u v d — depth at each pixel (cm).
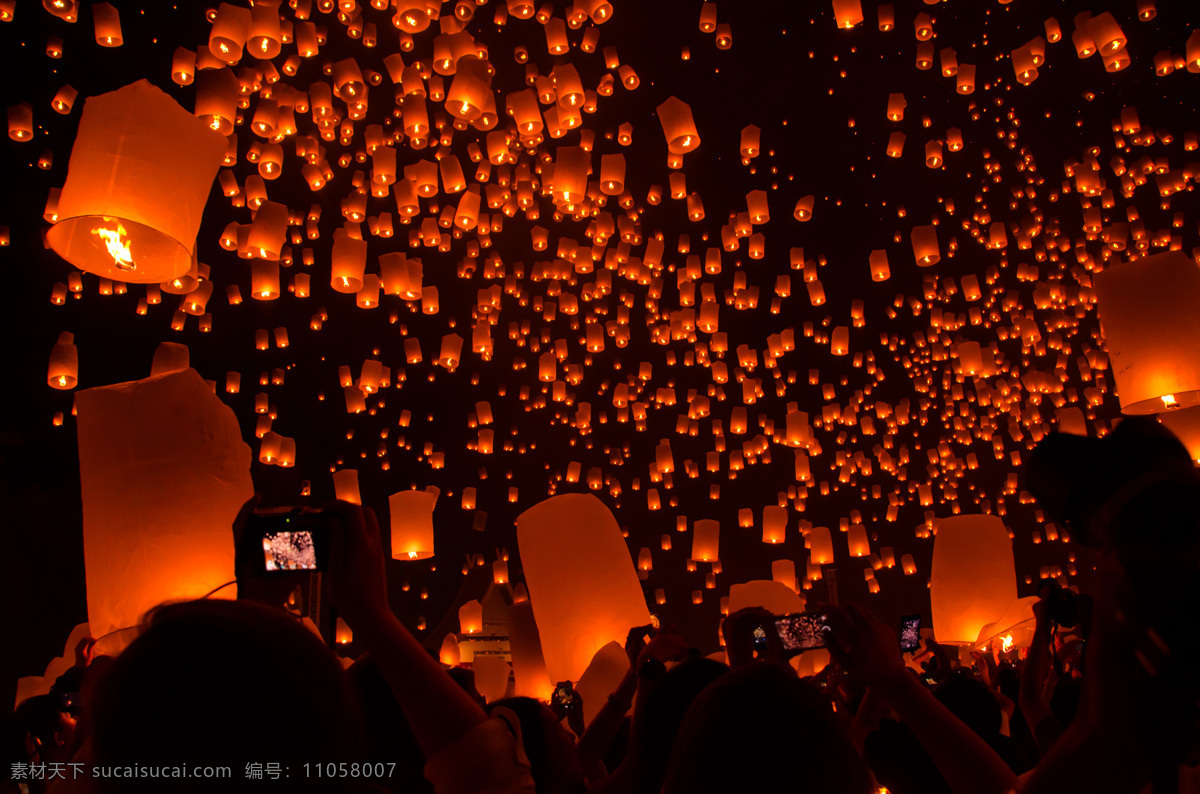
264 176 716
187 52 622
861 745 222
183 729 73
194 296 812
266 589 137
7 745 225
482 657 630
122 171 278
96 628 258
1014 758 237
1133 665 95
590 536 379
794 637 212
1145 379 304
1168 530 97
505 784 110
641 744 172
